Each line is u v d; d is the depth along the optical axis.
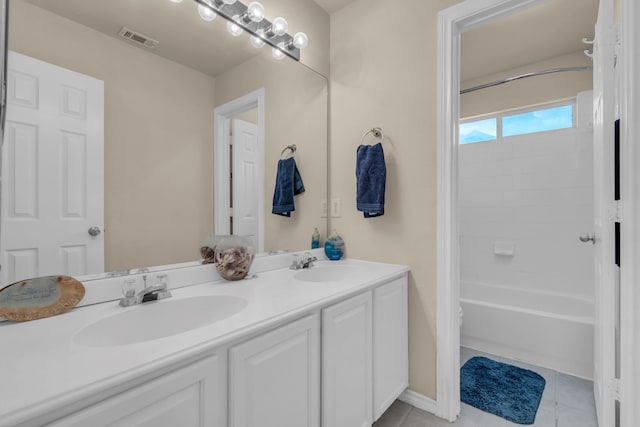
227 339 0.76
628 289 1.04
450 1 1.55
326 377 1.09
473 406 1.63
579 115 2.57
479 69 3.02
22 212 0.89
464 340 2.38
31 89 0.91
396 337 1.54
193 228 1.34
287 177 1.77
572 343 1.95
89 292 1.00
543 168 2.61
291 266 1.64
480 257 2.89
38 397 0.50
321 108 2.00
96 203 1.05
